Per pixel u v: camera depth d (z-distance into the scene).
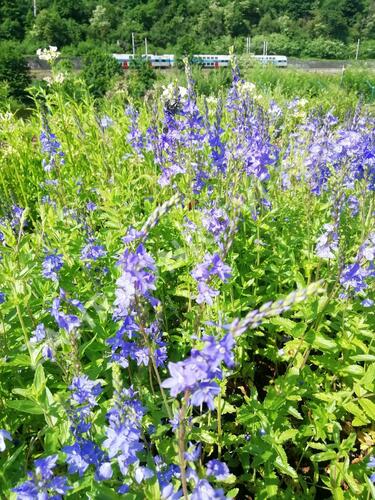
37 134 7.42
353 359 3.11
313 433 2.96
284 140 6.09
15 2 70.81
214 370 1.59
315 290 1.53
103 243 4.05
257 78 19.53
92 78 21.86
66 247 3.96
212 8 77.56
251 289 4.10
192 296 3.56
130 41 72.94
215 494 1.71
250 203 4.05
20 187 6.76
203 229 3.56
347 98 14.73
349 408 2.89
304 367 3.19
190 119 4.32
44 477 1.84
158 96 5.86
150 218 2.13
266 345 3.87
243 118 5.10
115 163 6.31
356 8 82.00
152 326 2.76
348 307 3.34
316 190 4.50
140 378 3.11
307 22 81.75
